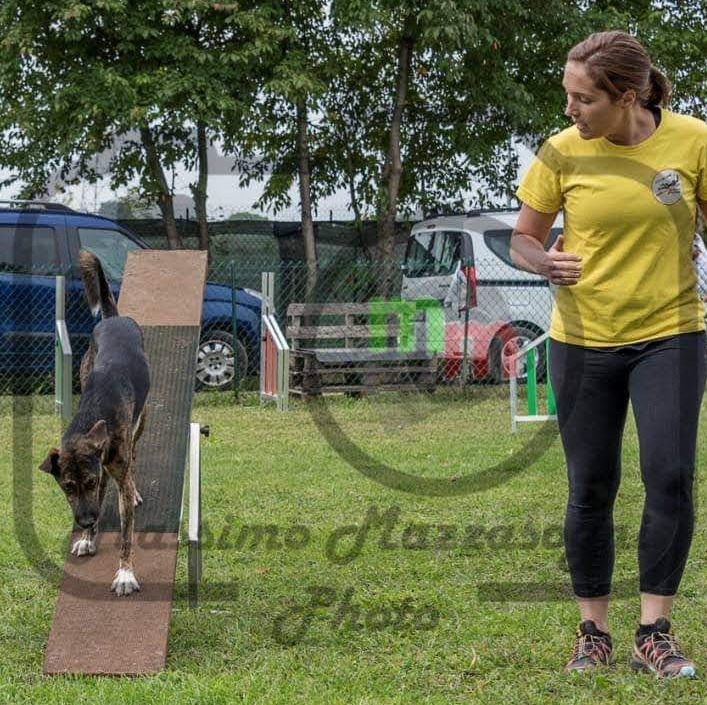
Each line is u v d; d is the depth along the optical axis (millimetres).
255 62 12555
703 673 3344
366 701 3197
